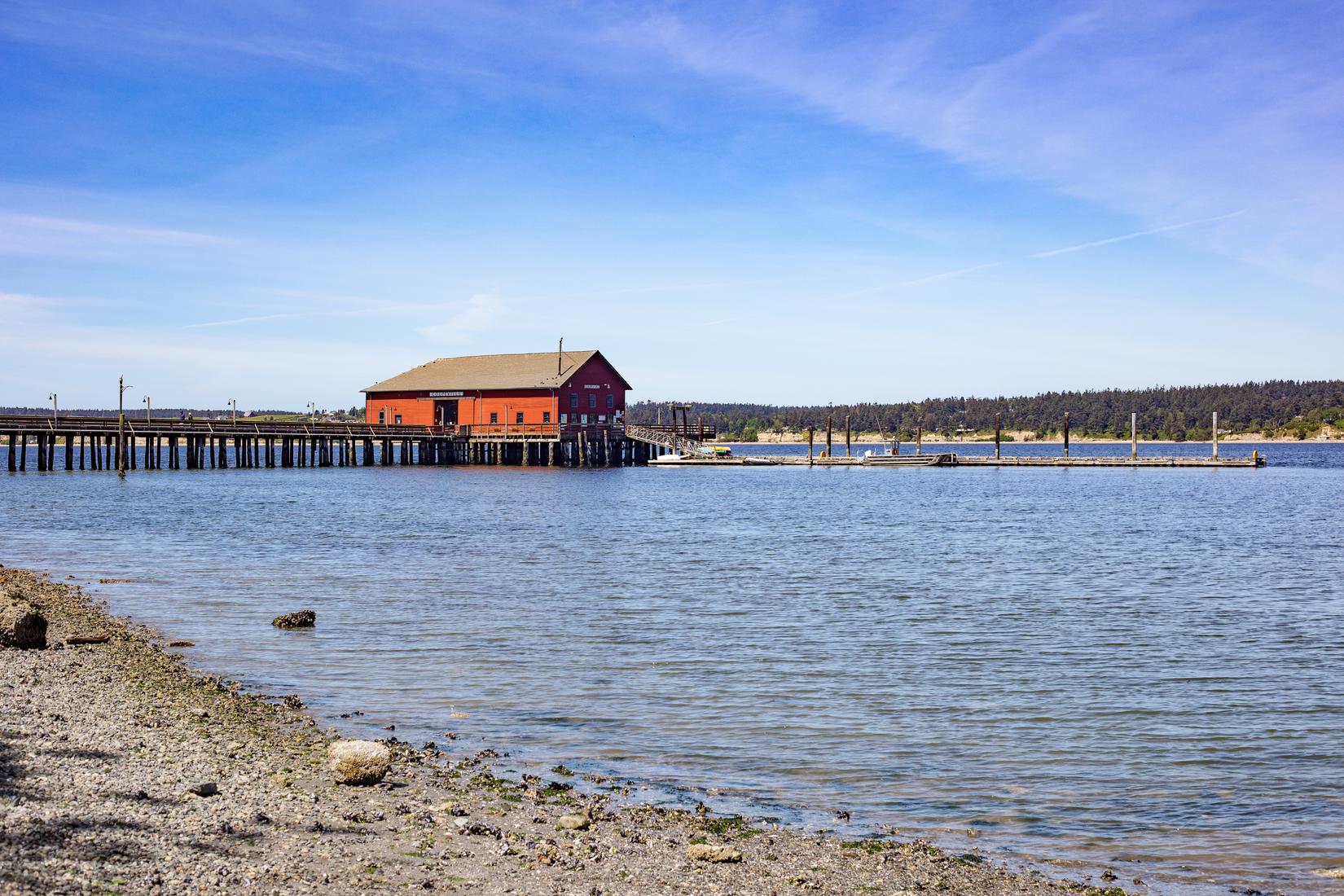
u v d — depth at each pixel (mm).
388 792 14344
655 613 30281
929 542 51031
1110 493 92188
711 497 81562
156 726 16688
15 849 10641
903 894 11781
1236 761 17234
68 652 22516
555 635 26641
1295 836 14016
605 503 72875
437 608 30344
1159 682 22531
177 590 32969
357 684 21141
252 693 20000
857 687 21828
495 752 16922
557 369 120250
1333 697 21312
